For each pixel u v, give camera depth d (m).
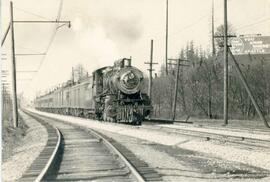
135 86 35.31
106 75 38.47
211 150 17.20
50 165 11.99
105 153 16.05
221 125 32.97
